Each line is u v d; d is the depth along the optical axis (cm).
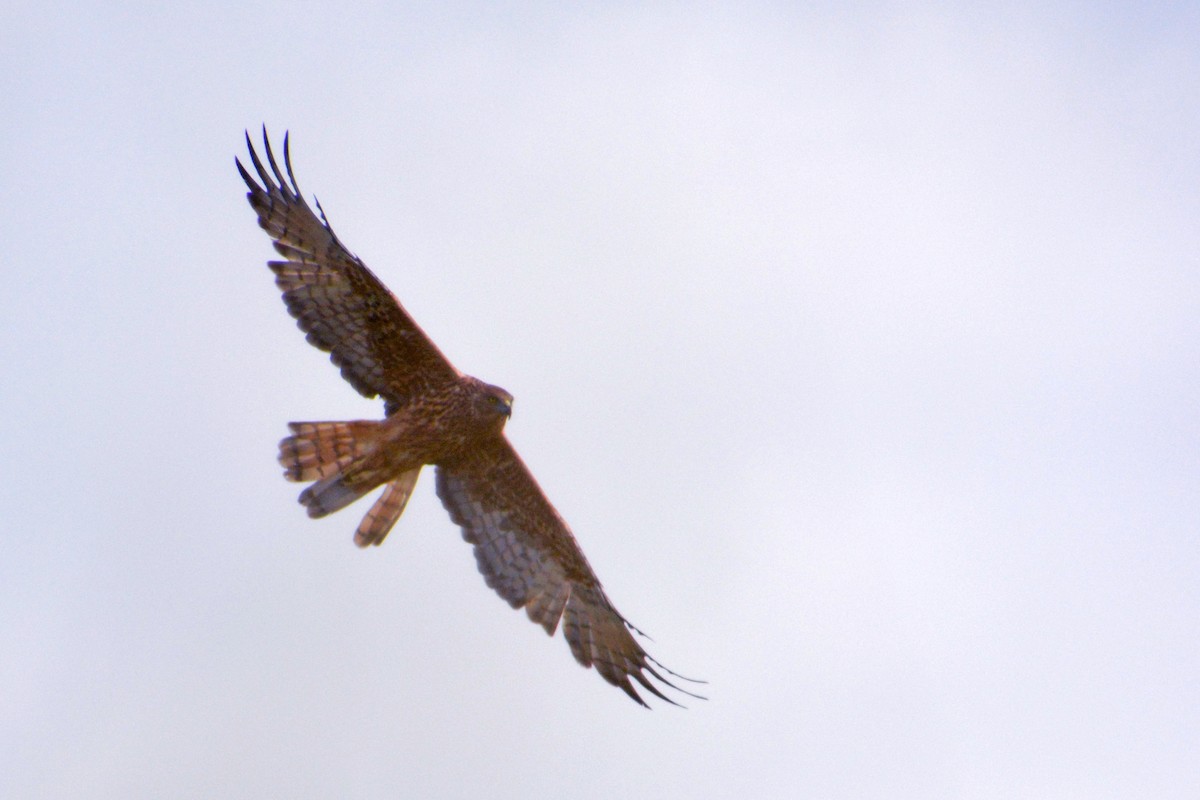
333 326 1502
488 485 1642
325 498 1484
